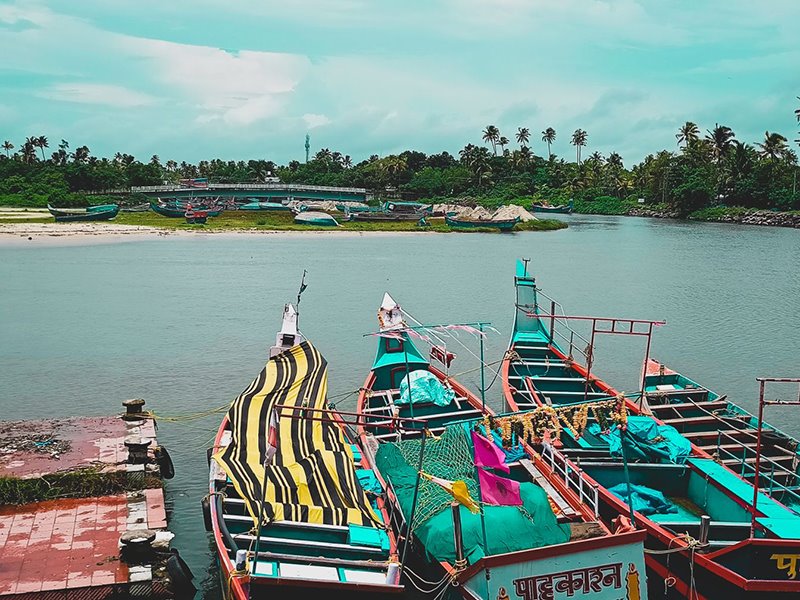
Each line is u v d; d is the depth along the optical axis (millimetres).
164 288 64312
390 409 26391
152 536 18094
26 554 18219
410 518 18625
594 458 23031
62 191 159125
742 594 16281
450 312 55219
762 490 20422
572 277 75375
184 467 27141
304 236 117000
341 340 45938
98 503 21000
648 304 60375
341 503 19516
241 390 35812
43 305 55625
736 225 148750
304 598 16328
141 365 39844
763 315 56125
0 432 25719
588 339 47438
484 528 16828
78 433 25781
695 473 21703
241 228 122750
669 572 18078
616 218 174875
